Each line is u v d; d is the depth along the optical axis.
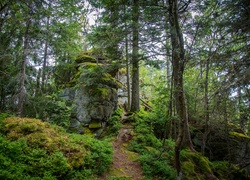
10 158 5.30
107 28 8.42
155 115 11.93
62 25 10.98
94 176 6.38
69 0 10.04
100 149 7.55
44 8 9.68
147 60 8.14
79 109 11.29
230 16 6.31
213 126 10.26
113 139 10.06
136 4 7.67
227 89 5.72
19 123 7.09
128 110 13.56
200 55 6.54
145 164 7.82
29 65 11.20
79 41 15.39
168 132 11.62
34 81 11.70
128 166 7.80
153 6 7.73
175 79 7.57
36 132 6.88
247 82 5.36
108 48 8.85
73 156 6.34
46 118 10.72
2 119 7.57
